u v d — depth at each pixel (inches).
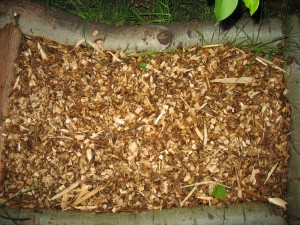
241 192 29.0
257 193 29.1
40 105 30.2
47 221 27.4
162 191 28.9
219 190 28.6
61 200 28.6
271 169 29.5
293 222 27.9
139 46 31.5
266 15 34.9
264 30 31.4
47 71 30.9
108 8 35.0
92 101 30.5
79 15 34.1
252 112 30.3
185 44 31.7
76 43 31.7
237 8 31.5
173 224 27.5
